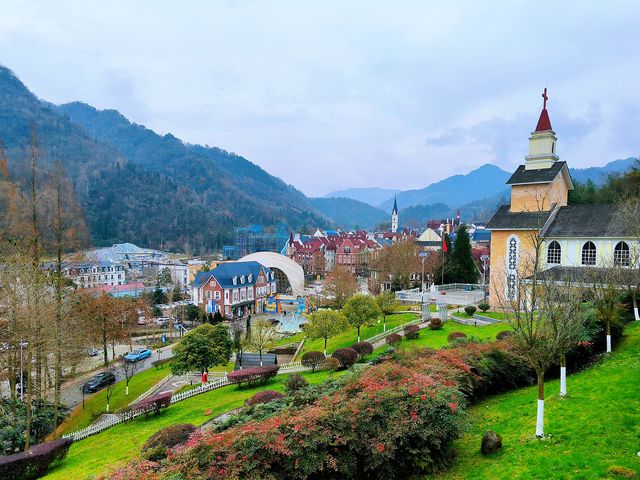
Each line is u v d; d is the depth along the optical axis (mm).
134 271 123125
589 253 37438
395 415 11922
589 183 79688
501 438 12789
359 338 38406
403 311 48938
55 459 19797
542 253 39781
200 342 31906
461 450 13055
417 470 12023
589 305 21234
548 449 11688
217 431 14102
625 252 35438
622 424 12219
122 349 54812
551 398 15555
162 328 67625
